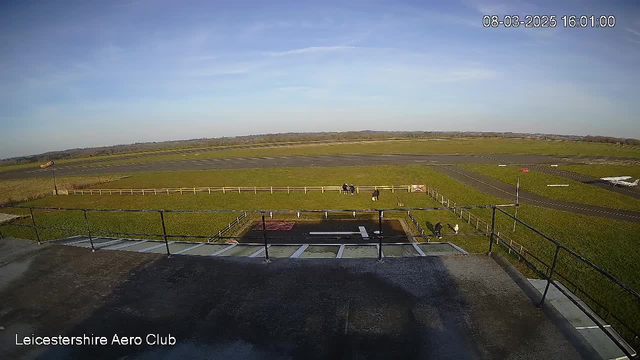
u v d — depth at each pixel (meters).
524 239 19.33
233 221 24.58
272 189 36.47
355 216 25.48
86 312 4.52
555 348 3.44
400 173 45.41
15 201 34.31
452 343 3.55
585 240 18.97
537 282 9.47
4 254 6.70
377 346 3.54
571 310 8.07
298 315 4.17
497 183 37.12
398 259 5.67
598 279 14.04
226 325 4.05
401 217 24.91
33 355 3.70
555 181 36.66
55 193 38.97
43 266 6.08
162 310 4.46
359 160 62.03
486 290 4.60
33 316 4.50
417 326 3.86
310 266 5.55
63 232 22.80
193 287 5.04
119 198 35.75
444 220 23.94
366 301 4.42
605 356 6.73
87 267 5.96
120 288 5.12
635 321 10.87
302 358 3.42
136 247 11.47
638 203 27.27
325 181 41.78
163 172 56.00
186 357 3.53
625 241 18.69
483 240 19.20
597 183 35.16
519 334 3.67
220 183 43.09
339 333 3.79
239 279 5.21
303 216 25.84
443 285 4.77
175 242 12.16
